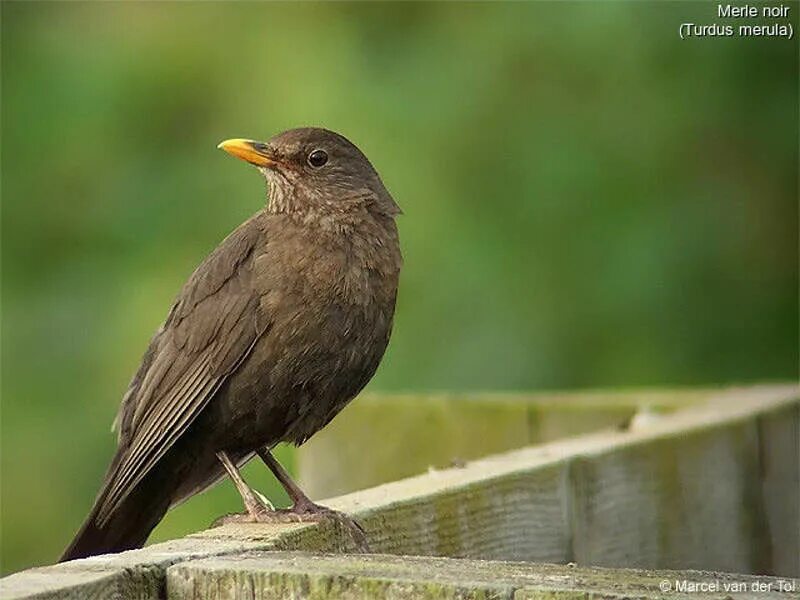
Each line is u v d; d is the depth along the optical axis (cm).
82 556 813
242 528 654
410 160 1318
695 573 532
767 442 980
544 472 770
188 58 1356
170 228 1327
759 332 1332
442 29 1352
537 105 1332
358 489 993
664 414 991
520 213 1319
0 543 1286
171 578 544
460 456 989
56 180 1342
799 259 1332
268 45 1355
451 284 1312
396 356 1309
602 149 1327
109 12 1374
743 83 1336
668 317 1311
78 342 1309
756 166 1337
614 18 1330
